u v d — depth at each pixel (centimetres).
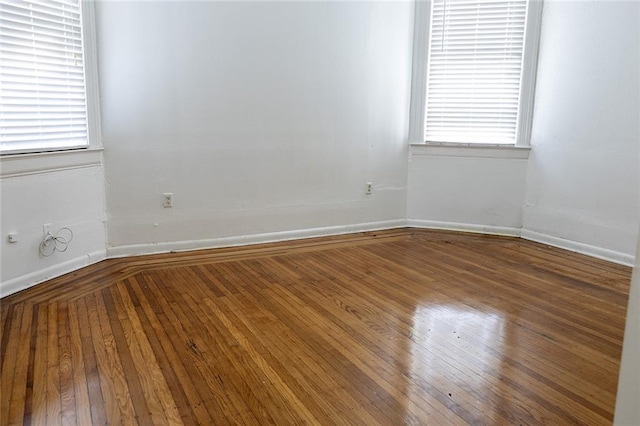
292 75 412
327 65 424
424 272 353
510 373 216
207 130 389
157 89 366
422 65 455
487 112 448
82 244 350
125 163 366
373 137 457
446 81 454
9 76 291
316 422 181
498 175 453
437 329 260
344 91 436
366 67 441
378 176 467
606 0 367
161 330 254
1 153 287
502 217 458
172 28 363
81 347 235
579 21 388
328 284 327
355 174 456
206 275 341
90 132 346
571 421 182
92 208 354
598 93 379
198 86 380
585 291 317
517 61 432
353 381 208
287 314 277
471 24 437
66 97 327
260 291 312
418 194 480
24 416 182
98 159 354
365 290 316
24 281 309
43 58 310
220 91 388
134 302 291
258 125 407
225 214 407
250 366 220
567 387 205
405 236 452
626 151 364
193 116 382
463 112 455
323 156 439
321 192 444
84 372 213
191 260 373
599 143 382
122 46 350
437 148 465
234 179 406
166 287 316
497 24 431
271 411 187
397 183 477
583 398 197
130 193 371
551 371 218
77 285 316
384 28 441
